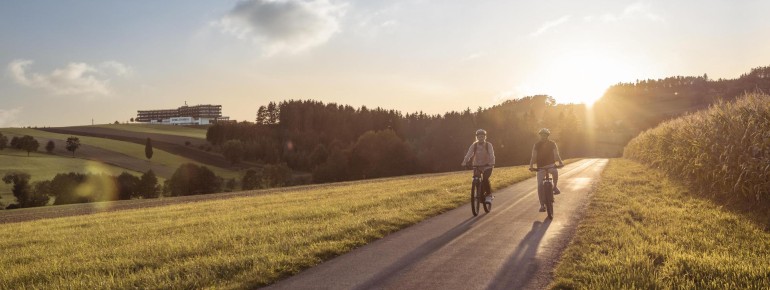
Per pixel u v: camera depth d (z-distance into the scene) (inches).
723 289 202.2
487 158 473.7
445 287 224.1
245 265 274.2
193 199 1222.3
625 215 406.3
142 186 3324.3
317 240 344.2
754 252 265.1
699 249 276.7
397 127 6993.1
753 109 499.8
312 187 1395.2
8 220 930.1
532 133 5526.6
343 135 6840.6
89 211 1036.5
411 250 307.0
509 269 252.5
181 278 256.7
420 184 916.0
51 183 3070.9
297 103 7564.0
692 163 617.6
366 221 410.9
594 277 223.3
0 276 291.6
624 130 7736.2
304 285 237.3
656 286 207.8
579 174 1090.1
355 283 236.7
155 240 400.8
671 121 999.0
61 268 302.0
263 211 603.5
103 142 5949.8
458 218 445.1
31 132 6328.7
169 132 7377.0
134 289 241.9
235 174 5049.2
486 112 6141.7
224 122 6820.9
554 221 405.4
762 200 439.2
